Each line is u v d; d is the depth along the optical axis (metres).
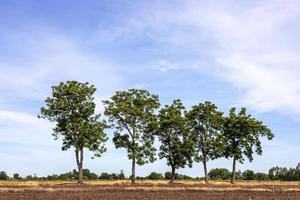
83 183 82.38
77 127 83.12
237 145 96.00
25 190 61.31
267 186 79.94
